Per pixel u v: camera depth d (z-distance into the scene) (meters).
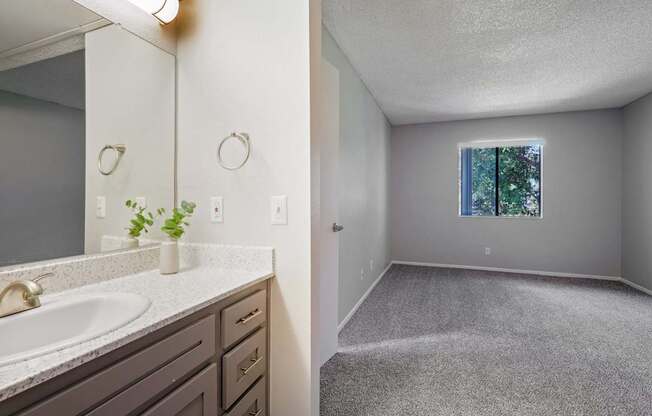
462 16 2.20
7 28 0.95
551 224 4.60
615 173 4.29
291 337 1.33
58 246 1.07
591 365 2.10
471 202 5.11
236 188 1.40
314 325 1.34
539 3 2.05
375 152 4.00
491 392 1.81
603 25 2.30
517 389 1.84
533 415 1.62
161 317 0.83
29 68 1.00
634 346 2.37
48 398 0.59
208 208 1.45
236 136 1.39
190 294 1.03
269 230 1.35
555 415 1.62
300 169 1.30
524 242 4.73
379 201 4.28
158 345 0.82
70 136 1.11
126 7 1.29
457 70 3.09
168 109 1.46
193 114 1.48
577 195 4.47
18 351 0.81
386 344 2.43
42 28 1.03
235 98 1.40
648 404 1.70
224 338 1.07
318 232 1.38
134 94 1.33
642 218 3.84
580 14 2.17
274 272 1.34
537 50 2.68
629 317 2.96
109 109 1.23
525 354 2.26
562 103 4.11
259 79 1.36
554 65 2.97
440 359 2.19
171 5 1.36
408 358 2.21
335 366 2.10
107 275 1.21
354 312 3.08
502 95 3.80
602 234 4.37
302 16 1.30
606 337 2.53
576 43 2.56
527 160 4.80
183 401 0.89
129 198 1.31
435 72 3.14
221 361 1.06
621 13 2.15
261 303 1.29
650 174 3.70
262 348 1.30
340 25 2.31
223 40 1.42
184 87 1.49
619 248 4.30
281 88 1.33
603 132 4.34
